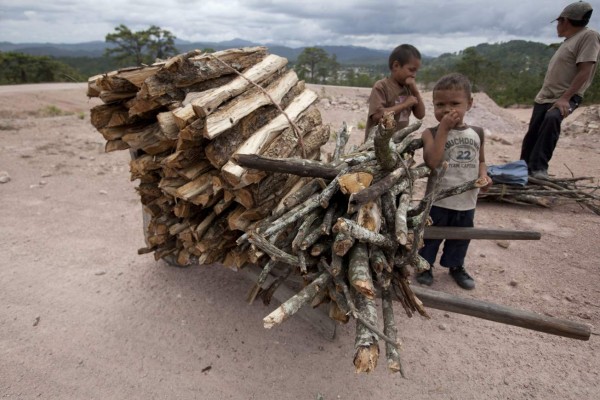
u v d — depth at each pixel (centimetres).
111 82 233
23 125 979
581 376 251
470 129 286
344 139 295
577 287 344
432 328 293
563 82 522
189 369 253
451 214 305
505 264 381
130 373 249
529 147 594
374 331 165
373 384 243
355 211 193
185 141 220
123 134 266
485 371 254
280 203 234
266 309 311
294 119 261
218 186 228
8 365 252
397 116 374
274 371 252
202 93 237
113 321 295
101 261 378
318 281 189
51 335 279
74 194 546
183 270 364
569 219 482
